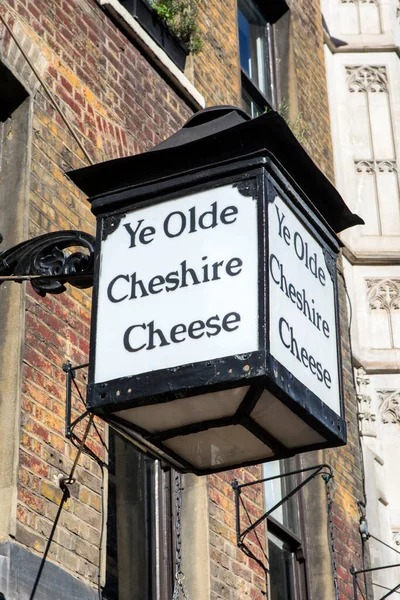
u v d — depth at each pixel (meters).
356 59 16.42
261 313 5.19
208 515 9.04
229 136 5.62
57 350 7.66
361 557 11.97
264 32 14.68
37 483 7.03
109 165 5.79
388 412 14.15
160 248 5.56
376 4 16.89
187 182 5.64
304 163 5.83
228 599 8.93
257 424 5.34
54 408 7.42
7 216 7.80
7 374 7.21
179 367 5.19
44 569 6.81
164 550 8.66
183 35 11.09
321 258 5.95
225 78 11.97
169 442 5.45
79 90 8.99
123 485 8.44
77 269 5.91
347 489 12.19
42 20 8.80
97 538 7.48
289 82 14.39
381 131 15.97
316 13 15.97
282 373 5.18
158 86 10.37
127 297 5.49
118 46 9.87
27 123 8.15
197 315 5.30
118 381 5.28
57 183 8.25
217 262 5.40
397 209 15.39
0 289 7.54
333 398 5.62
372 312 14.67
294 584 11.12
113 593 7.89
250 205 5.48
